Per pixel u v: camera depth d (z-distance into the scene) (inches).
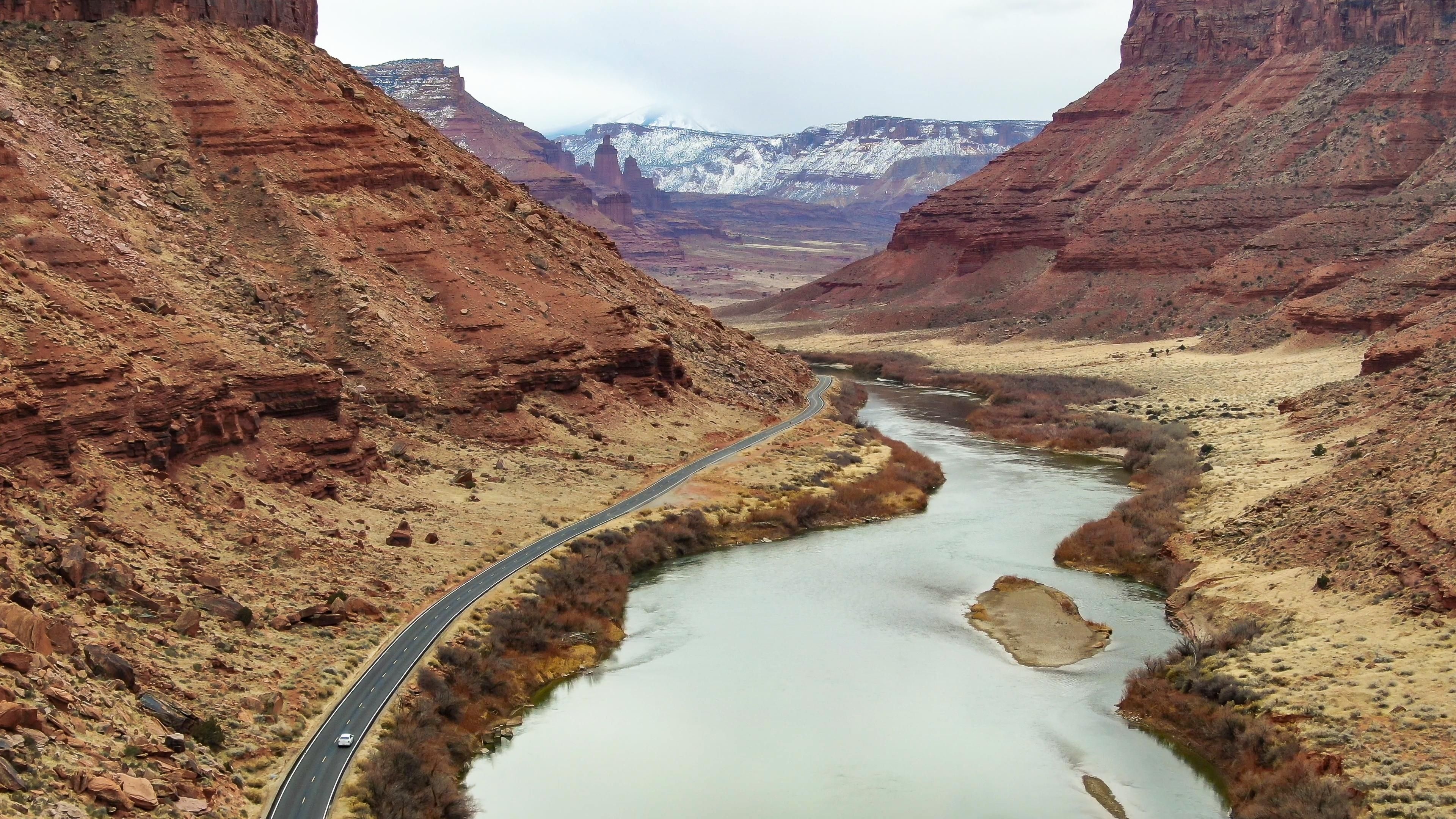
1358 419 4665.4
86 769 1727.4
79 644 2033.7
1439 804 2038.6
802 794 2288.4
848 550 3841.0
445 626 2763.3
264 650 2415.1
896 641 3036.4
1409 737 2234.3
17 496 2393.0
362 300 4347.9
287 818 1913.1
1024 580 3457.2
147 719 1975.9
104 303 3265.3
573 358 4886.8
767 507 4153.5
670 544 3767.2
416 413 4207.7
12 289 2950.3
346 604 2709.2
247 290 4168.3
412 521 3437.5
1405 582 2723.9
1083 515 4271.7
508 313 4835.1
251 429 3292.3
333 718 2269.9
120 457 2800.2
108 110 4574.3
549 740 2482.8
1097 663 2888.8
